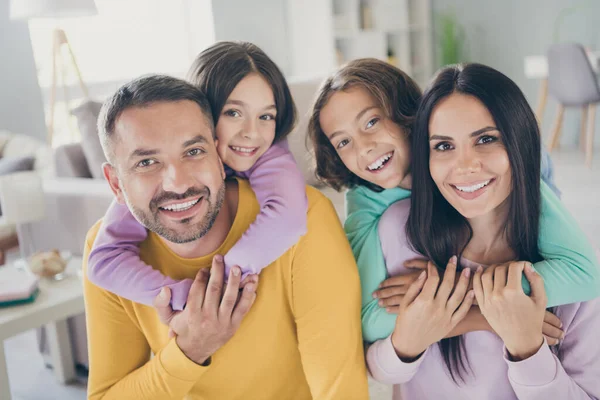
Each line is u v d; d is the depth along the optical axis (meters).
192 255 1.07
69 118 4.08
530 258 1.02
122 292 1.03
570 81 4.58
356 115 1.06
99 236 1.07
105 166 1.02
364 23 5.71
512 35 6.01
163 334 1.08
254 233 1.00
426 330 1.01
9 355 2.56
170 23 5.13
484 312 0.99
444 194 1.01
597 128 5.49
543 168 1.17
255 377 1.07
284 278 1.05
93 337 1.12
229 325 0.99
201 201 0.97
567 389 0.98
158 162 0.95
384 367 1.04
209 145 0.98
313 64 5.39
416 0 6.34
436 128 0.98
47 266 1.97
